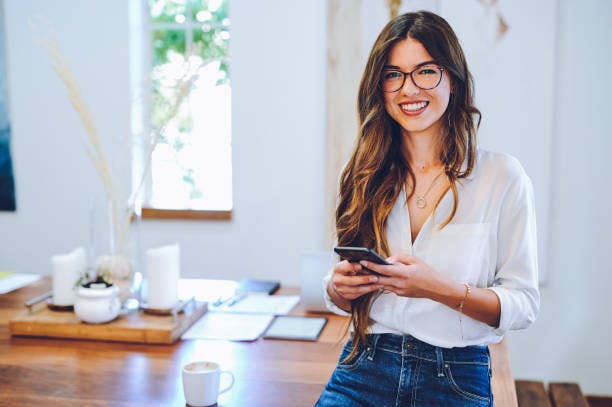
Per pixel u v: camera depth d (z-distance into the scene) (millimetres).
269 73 3621
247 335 2010
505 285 1462
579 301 3420
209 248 3803
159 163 3967
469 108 1515
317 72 3568
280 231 3715
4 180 3961
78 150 3873
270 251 3740
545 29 3240
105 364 1796
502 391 1646
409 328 1470
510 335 3504
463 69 1492
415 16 1496
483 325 1462
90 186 3887
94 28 3770
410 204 1562
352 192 1620
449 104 1523
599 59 3281
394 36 1477
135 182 3824
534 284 1458
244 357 1833
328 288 1671
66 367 1775
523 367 3510
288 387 1622
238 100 3670
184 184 3979
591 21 3270
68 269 2168
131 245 2182
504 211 1466
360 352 1521
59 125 3875
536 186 3334
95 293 1986
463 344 1448
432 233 1498
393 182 1554
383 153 1564
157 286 2100
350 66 3459
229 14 3625
